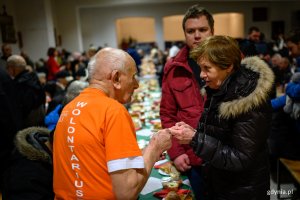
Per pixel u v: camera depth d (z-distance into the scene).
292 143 2.84
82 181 1.05
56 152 1.15
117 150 1.00
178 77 1.80
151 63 9.82
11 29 9.03
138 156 1.03
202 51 1.24
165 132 1.27
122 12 13.73
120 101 1.20
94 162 1.03
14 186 1.42
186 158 1.74
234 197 1.32
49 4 10.18
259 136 1.18
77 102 1.13
